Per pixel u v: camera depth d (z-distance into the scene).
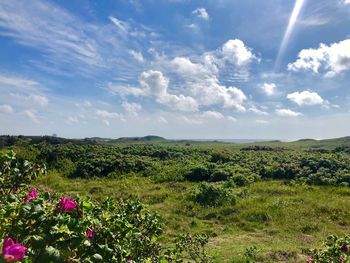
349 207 15.49
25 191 3.56
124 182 23.83
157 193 19.28
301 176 23.72
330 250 5.12
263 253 9.41
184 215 15.06
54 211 2.66
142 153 34.44
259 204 16.09
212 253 9.40
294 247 10.34
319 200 17.09
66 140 46.12
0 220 2.43
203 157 33.97
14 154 3.49
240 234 12.41
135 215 4.57
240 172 25.39
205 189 17.58
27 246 2.36
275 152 40.09
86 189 20.55
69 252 2.34
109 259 2.85
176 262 5.96
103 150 32.78
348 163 26.14
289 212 14.88
